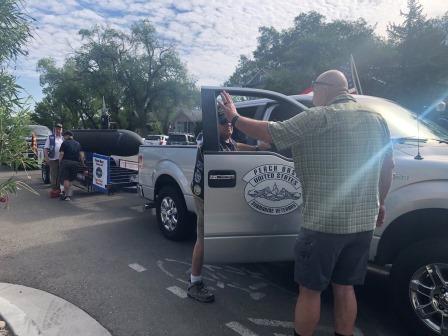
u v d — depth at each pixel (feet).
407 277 9.88
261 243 11.14
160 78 149.69
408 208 10.02
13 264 15.26
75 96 149.79
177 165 17.74
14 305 11.41
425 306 9.73
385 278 14.60
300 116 8.04
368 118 8.16
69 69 149.69
